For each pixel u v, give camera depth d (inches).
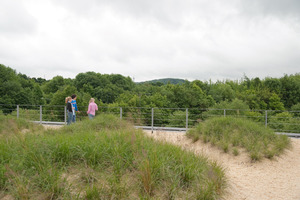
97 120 395.9
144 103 1745.8
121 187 145.2
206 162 215.3
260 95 2100.1
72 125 383.6
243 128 356.2
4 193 130.8
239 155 294.0
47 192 132.6
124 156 179.0
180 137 370.0
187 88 2098.9
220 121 378.0
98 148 179.8
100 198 135.6
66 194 132.8
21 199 124.7
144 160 169.6
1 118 417.4
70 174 155.5
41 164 153.7
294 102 2132.1
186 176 172.7
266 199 184.1
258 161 277.1
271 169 260.5
